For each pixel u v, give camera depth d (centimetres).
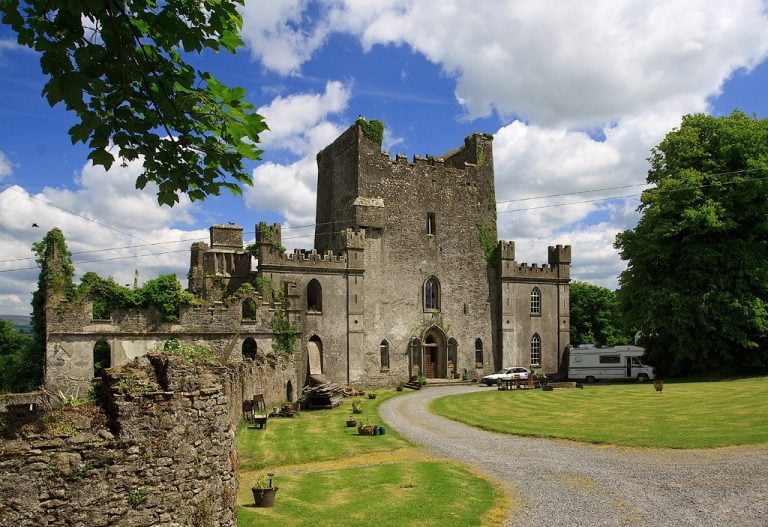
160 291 3972
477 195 6228
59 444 805
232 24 679
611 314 8181
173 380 948
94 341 3700
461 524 1473
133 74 660
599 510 1574
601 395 3994
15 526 755
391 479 1945
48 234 3791
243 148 779
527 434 2717
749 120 4875
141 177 797
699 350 4834
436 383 5559
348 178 5769
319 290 5159
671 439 2327
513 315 6128
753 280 4553
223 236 5325
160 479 905
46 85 617
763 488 1673
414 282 5712
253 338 4319
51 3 549
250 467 2156
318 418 3491
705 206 4528
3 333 6631
